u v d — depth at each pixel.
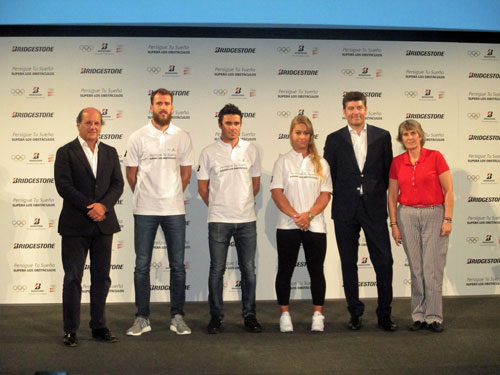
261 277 4.37
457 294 4.43
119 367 2.68
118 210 4.30
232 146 3.52
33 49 4.26
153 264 4.32
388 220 4.41
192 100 4.34
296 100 4.38
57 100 4.27
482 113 4.46
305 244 3.44
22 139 4.25
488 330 3.41
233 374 2.58
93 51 4.29
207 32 4.34
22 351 2.97
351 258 3.48
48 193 4.25
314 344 3.11
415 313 3.49
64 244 3.14
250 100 4.36
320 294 3.42
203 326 3.56
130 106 4.31
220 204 3.43
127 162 3.47
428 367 2.68
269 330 3.46
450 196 3.43
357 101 3.47
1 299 4.22
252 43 4.37
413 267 3.48
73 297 3.10
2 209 4.23
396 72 4.43
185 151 3.51
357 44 4.41
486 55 4.48
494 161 4.46
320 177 3.45
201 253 4.34
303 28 4.39
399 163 3.53
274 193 3.47
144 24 4.29
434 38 4.44
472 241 4.44
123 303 4.28
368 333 3.36
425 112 4.44
